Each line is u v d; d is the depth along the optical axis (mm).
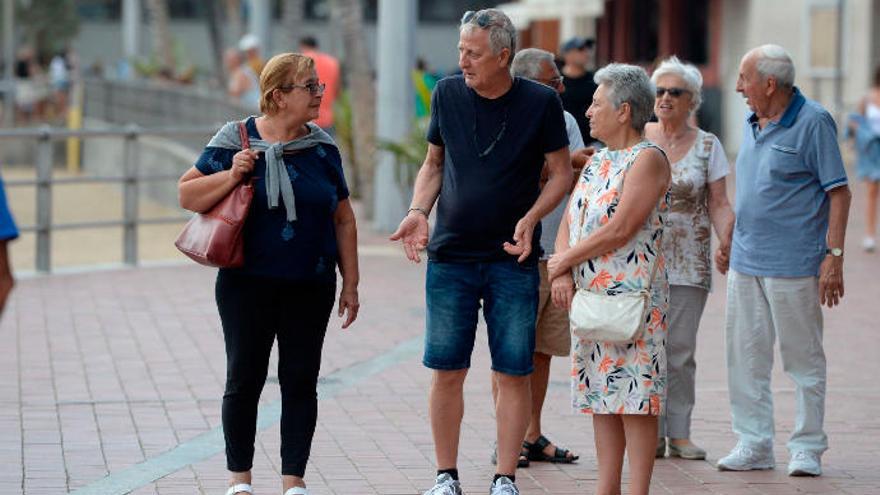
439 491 15367
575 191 14672
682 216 17250
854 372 23078
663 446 17703
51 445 18016
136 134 34969
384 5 40031
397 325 26891
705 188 17391
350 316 15305
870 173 37188
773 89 16516
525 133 15055
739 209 17031
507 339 15234
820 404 16891
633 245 14250
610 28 88250
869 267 34625
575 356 14656
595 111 14422
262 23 71438
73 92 85375
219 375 22344
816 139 16438
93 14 137375
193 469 16953
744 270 16953
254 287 14664
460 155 15164
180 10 133375
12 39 118500
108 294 30328
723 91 72938
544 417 19812
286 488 14906
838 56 66812
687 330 17375
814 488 16359
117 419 19438
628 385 14312
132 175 34906
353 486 16359
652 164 14148
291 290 14766
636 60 83438
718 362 23891
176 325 26688
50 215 33594
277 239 14516
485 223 15133
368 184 43875
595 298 14211
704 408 20516
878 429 19281
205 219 14438
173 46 105688
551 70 16938
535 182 15312
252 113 45625
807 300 16688
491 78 14914
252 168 14375
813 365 16891
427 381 22078
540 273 16906
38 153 33281
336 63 46812
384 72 40188
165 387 21453
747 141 17000
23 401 20422
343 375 22453
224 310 14828
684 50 77125
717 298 30672
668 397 17562
